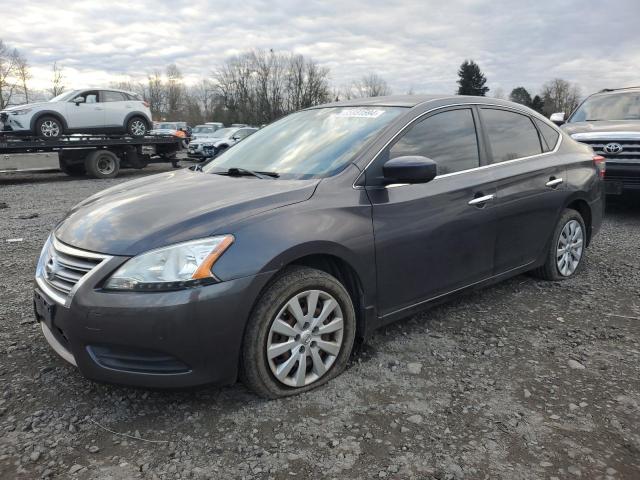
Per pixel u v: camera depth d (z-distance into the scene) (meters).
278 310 2.77
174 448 2.49
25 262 5.67
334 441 2.52
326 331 2.98
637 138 7.21
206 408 2.81
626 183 7.45
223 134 24.05
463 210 3.63
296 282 2.81
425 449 2.46
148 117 18.11
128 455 2.44
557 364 3.28
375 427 2.63
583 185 4.79
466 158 3.82
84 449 2.49
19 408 2.82
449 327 3.83
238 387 3.01
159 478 2.29
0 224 7.95
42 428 2.65
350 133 3.55
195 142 23.11
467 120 3.95
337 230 2.95
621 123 7.84
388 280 3.25
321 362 2.98
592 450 2.45
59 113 15.88
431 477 2.28
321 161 3.35
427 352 3.44
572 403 2.84
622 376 3.12
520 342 3.58
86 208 3.18
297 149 3.64
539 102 85.00
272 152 3.76
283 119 4.36
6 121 15.23
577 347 3.51
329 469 2.34
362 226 3.07
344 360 3.11
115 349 2.54
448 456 2.41
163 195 3.08
